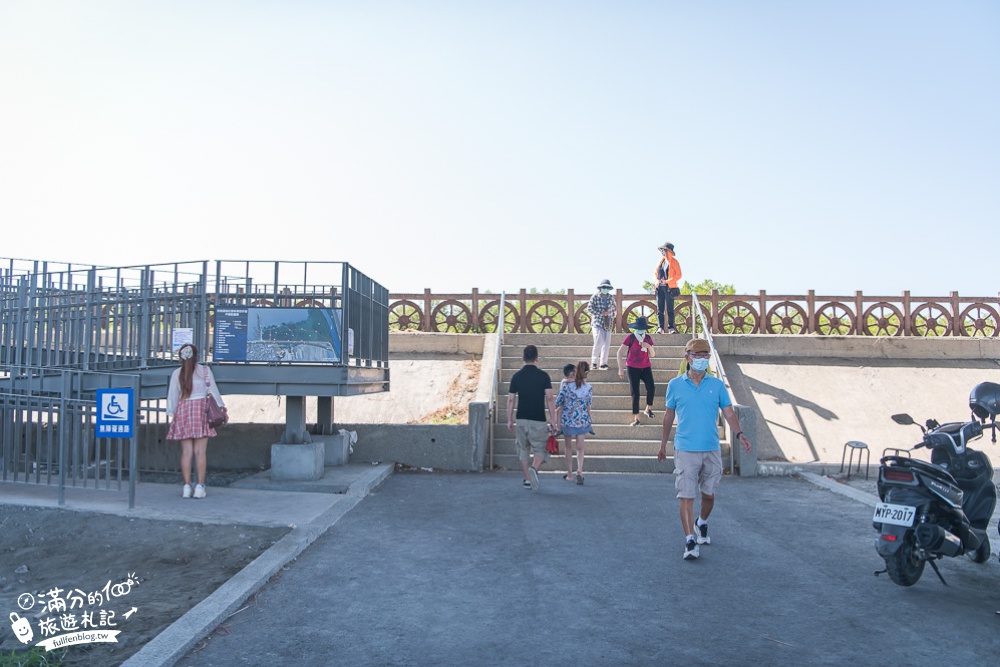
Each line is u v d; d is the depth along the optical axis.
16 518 8.27
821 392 15.20
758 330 17.38
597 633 5.07
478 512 8.95
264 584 6.12
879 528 6.03
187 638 4.80
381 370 12.73
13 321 12.16
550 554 7.08
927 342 16.69
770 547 7.43
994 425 6.58
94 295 11.77
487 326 17.61
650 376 13.70
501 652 4.74
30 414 10.09
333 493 9.92
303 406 10.87
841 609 5.59
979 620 5.39
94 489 9.70
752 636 5.03
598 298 15.22
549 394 10.35
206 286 10.60
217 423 9.44
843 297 17.39
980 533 6.49
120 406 8.60
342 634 5.04
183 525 7.91
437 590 5.99
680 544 7.49
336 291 11.48
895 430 14.02
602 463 12.53
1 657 4.72
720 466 7.04
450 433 12.39
